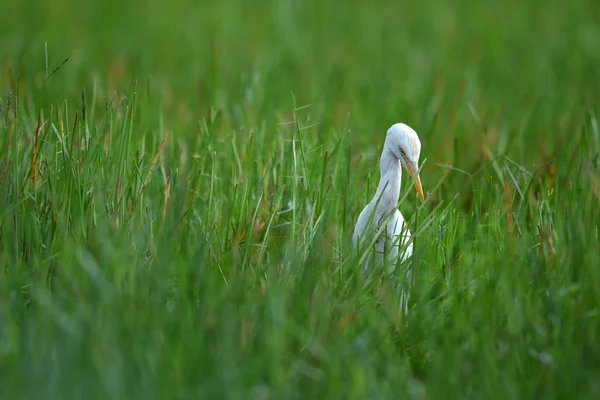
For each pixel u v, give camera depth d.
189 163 10.62
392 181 10.50
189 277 8.52
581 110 16.67
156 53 20.55
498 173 12.01
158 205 10.37
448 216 11.20
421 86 18.80
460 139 15.01
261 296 8.59
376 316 8.83
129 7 25.27
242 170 12.17
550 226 10.23
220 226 10.52
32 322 8.12
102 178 9.96
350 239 10.15
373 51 22.19
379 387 7.68
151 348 7.52
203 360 7.59
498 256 9.51
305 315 8.54
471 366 8.00
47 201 9.83
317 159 12.14
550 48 22.56
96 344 7.54
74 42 21.16
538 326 8.39
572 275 9.34
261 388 7.46
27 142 10.19
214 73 17.16
